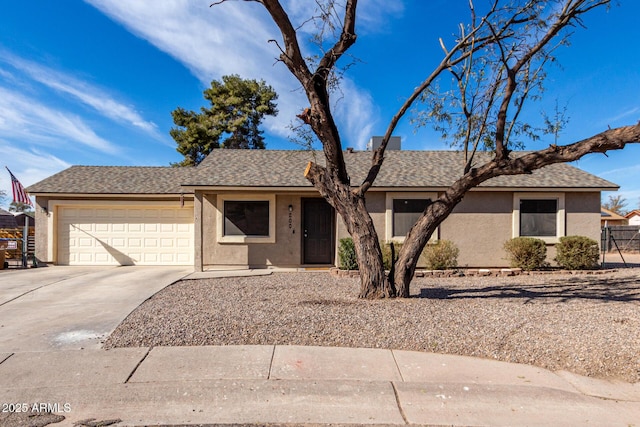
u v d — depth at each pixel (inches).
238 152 658.8
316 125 292.4
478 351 209.8
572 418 148.1
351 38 294.0
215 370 185.2
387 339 223.3
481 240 531.8
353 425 144.0
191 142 1157.7
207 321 255.1
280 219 547.2
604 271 496.7
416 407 155.5
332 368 187.9
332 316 261.6
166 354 203.9
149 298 335.6
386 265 476.7
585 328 236.1
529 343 216.1
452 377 180.2
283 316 263.7
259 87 1210.6
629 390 170.6
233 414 150.2
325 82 291.4
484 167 306.8
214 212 541.6
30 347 215.5
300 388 168.9
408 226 531.2
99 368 187.5
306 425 144.0
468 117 337.4
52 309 298.4
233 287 391.5
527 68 328.8
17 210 1806.1
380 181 530.9
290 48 283.9
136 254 589.0
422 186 518.9
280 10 270.8
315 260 557.6
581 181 538.0
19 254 642.8
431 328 238.4
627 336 221.8
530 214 537.6
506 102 303.6
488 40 305.6
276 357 199.9
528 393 165.9
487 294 346.3
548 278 454.9
